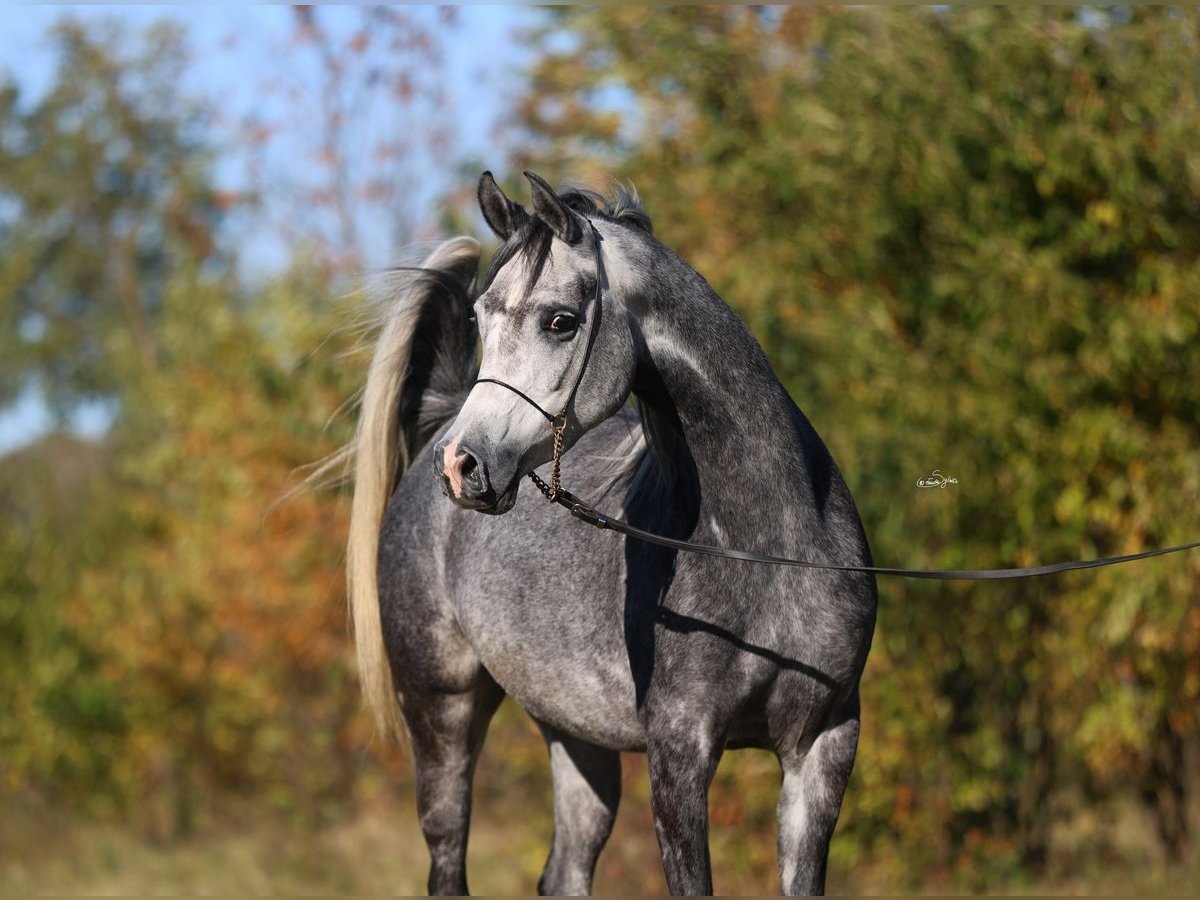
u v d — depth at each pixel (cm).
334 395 1520
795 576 536
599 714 594
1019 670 1232
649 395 543
